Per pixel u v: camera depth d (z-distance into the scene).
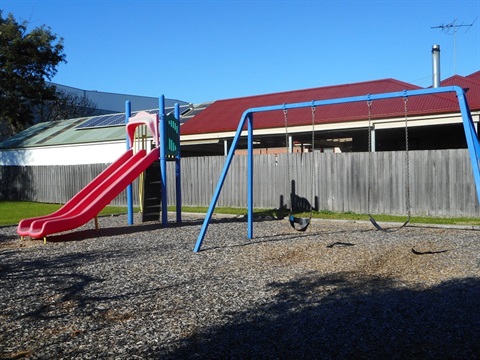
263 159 16.28
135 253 8.42
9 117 33.94
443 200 13.12
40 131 29.27
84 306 5.28
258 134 18.95
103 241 9.97
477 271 6.72
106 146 23.55
